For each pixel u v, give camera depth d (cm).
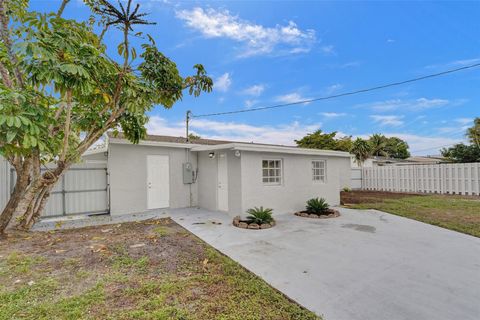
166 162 954
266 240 555
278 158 862
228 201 810
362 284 349
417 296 317
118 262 412
